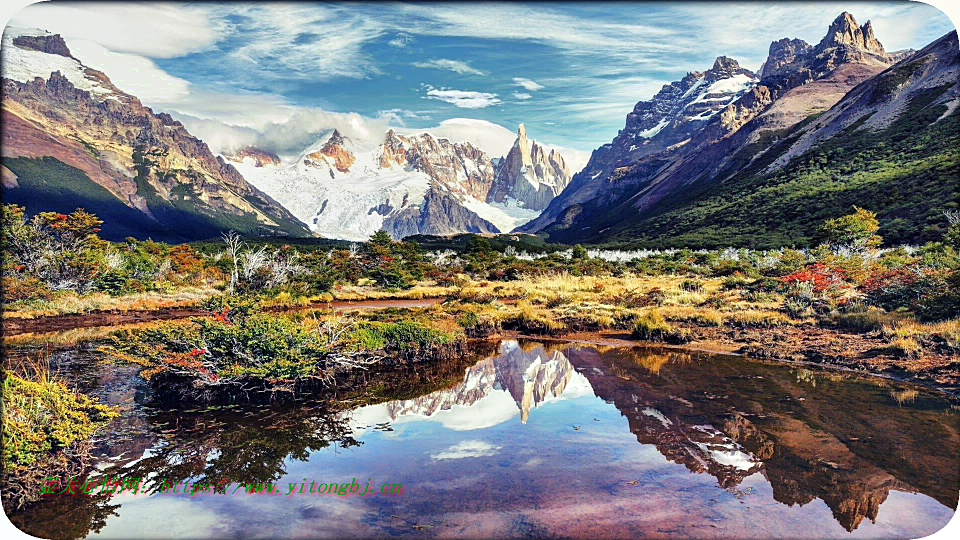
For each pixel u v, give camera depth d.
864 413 8.99
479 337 17.61
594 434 8.16
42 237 27.36
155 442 8.04
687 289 27.75
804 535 5.20
